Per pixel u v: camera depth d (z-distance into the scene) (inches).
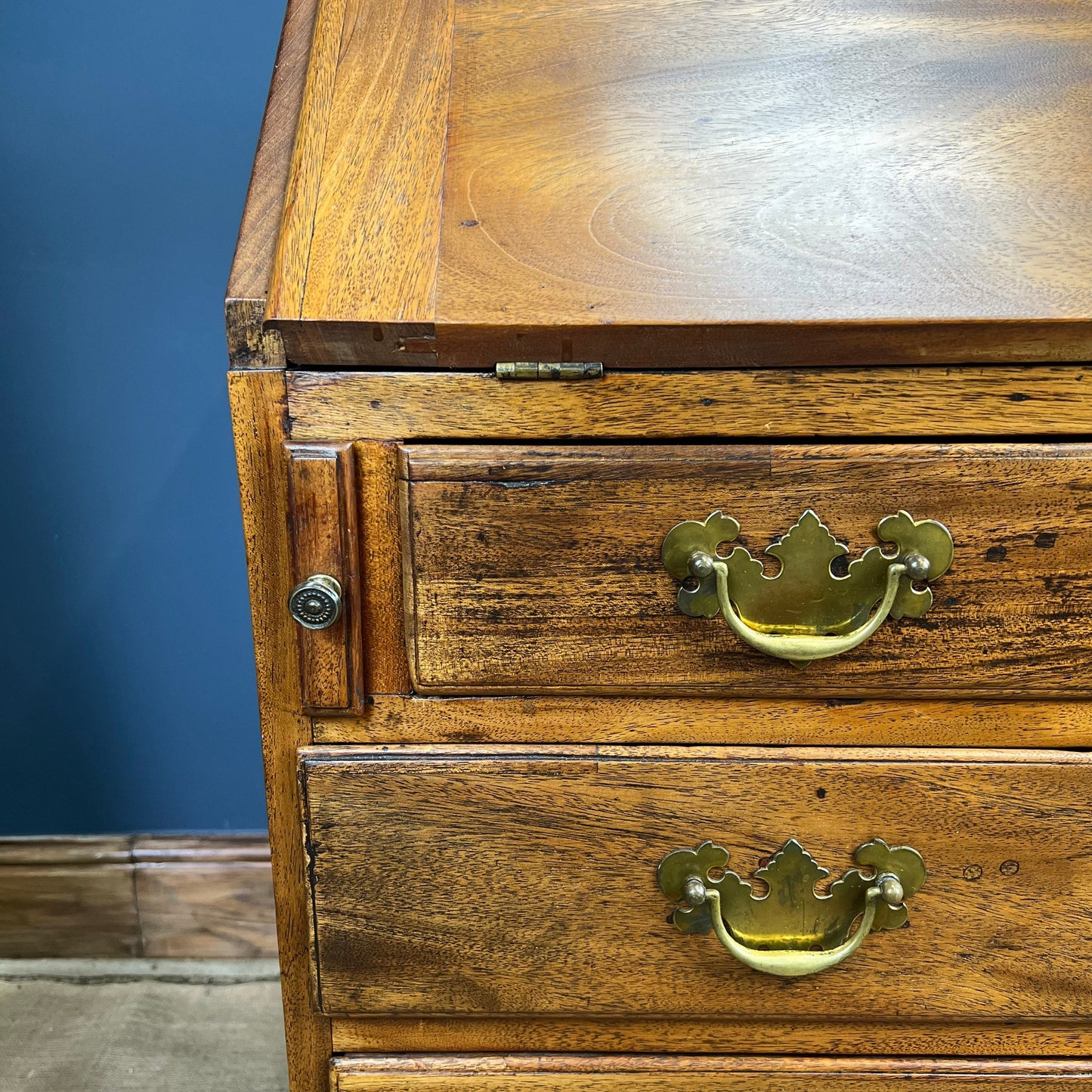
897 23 24.6
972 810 21.9
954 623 20.7
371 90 23.3
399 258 20.0
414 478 19.7
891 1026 24.1
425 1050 24.5
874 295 19.2
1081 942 22.7
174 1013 42.4
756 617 20.8
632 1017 24.0
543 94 23.2
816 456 19.7
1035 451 19.6
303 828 22.1
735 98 23.0
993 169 21.6
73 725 44.5
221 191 38.5
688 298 19.2
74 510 41.8
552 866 22.4
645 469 19.7
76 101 37.4
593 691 21.4
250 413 19.9
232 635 43.8
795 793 21.9
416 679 21.2
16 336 39.7
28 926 44.8
